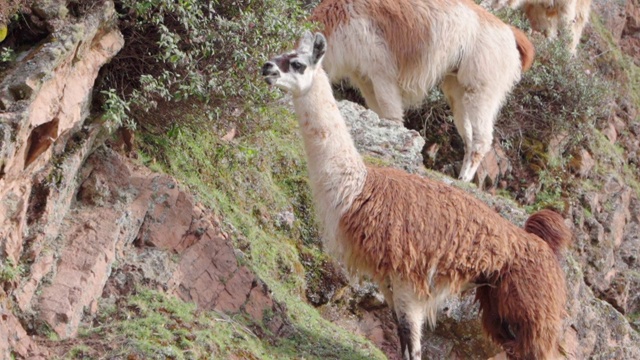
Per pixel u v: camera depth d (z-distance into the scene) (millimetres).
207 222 15992
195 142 18297
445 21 23312
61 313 13141
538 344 15875
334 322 18000
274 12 16891
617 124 35562
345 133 15750
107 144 16047
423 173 21547
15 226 13031
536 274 15961
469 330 18547
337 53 22625
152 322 13750
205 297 15297
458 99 24547
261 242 17797
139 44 15859
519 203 28078
